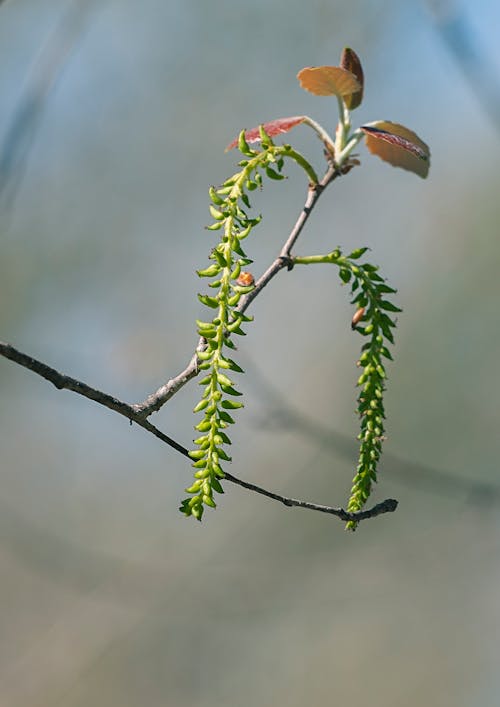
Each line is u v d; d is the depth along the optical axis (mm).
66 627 9531
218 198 2564
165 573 9008
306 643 10500
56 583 9484
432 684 10602
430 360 11266
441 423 11039
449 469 10883
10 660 10312
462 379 11125
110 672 10070
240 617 9883
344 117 3148
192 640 10422
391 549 10398
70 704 9852
